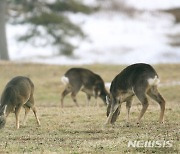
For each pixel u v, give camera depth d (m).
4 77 92.25
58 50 135.62
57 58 135.00
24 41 134.88
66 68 99.31
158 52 135.50
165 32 155.38
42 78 91.19
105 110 56.78
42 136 42.94
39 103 73.44
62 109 59.66
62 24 130.75
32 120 51.41
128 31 156.75
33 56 138.50
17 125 47.12
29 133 44.47
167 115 50.28
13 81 47.75
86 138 41.75
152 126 45.44
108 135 42.44
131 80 46.66
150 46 141.62
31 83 48.94
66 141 40.81
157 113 51.59
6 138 42.69
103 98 69.19
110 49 141.62
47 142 40.78
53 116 53.22
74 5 134.12
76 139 41.53
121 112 53.00
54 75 93.75
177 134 41.62
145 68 46.50
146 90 46.09
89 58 134.88
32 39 134.88
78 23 151.00
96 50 141.62
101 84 69.31
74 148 38.56
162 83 86.56
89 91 69.56
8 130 45.97
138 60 130.25
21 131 45.41
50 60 132.25
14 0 129.75
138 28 158.75
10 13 134.38
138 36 152.00
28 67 100.31
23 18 133.25
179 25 161.75
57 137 42.38
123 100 47.88
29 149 38.72
